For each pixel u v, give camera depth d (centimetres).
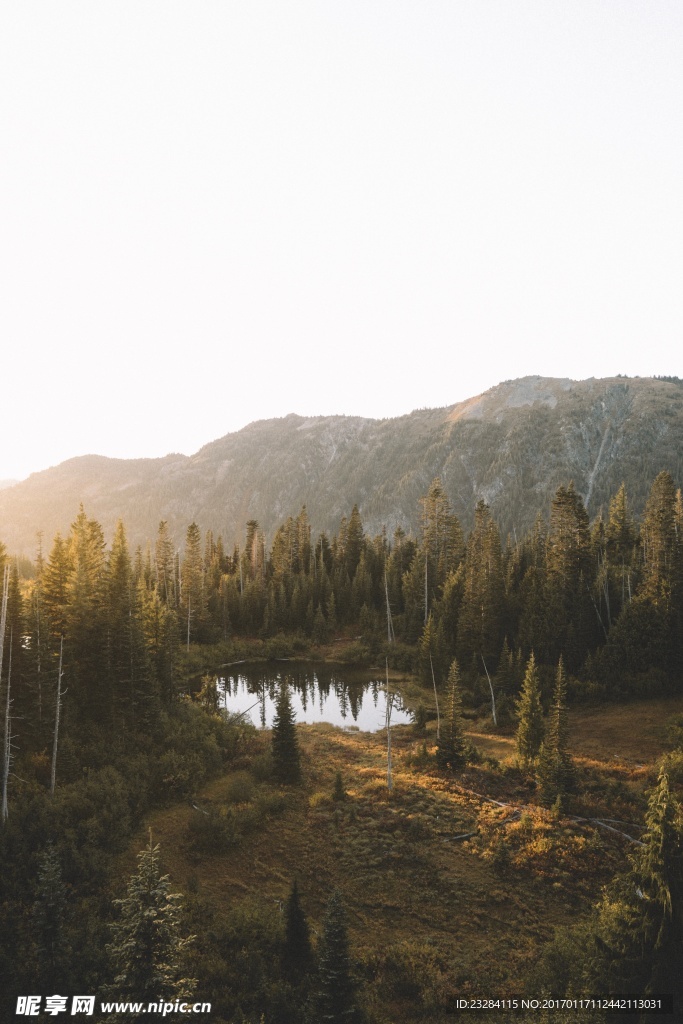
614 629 5984
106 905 2512
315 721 5919
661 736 4547
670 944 1605
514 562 8700
